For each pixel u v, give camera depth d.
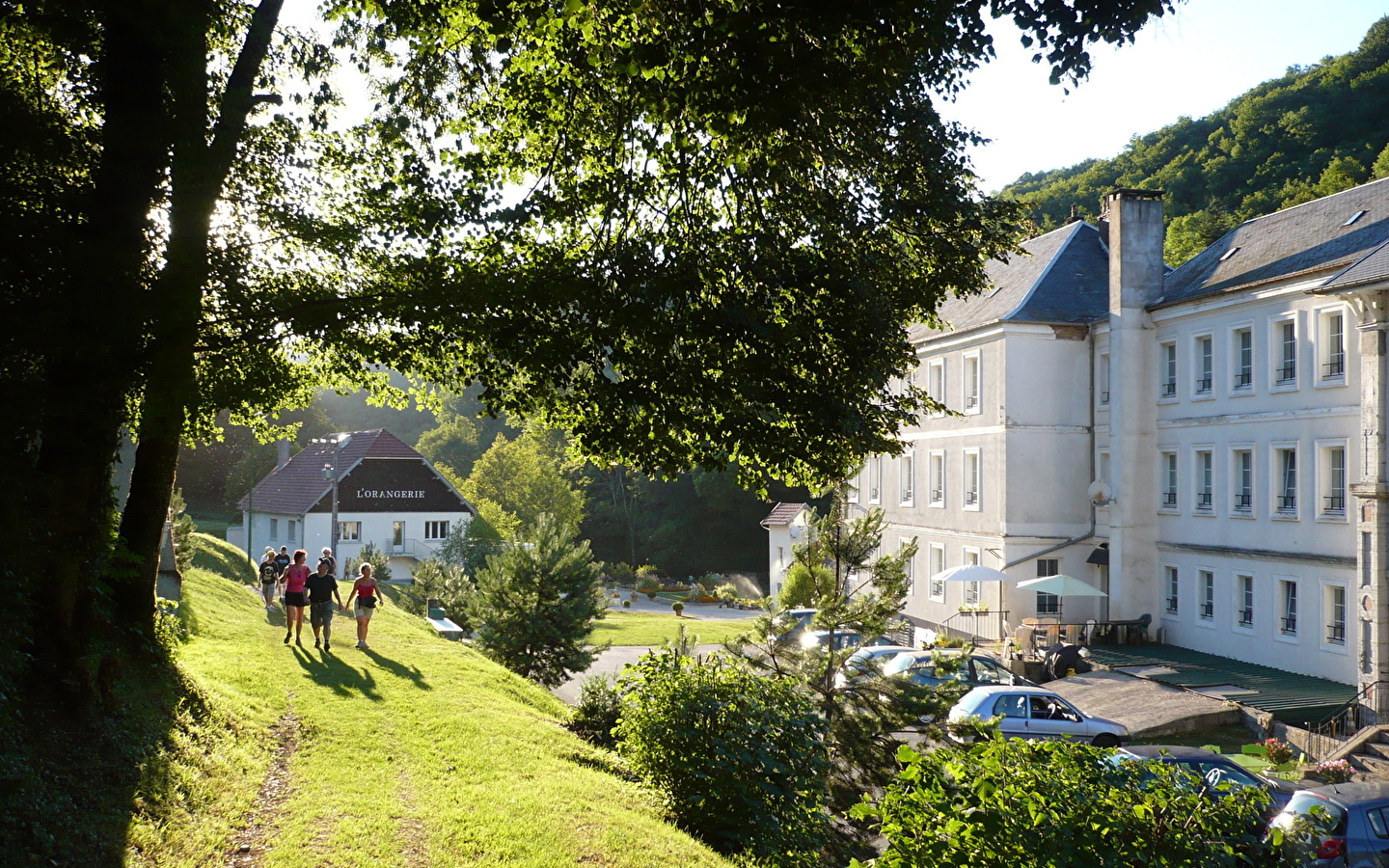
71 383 8.08
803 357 10.30
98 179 8.60
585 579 22.06
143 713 9.69
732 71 8.80
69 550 9.12
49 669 8.94
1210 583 29.36
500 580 22.00
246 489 79.50
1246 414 27.69
